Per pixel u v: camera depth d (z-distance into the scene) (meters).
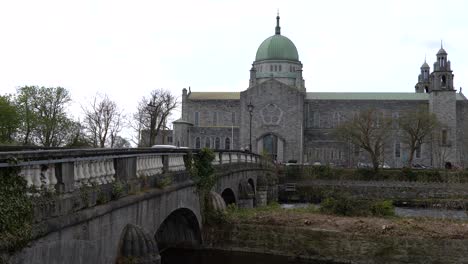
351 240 24.61
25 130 74.62
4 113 68.06
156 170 17.09
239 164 35.16
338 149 109.38
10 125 68.81
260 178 47.81
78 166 11.19
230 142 111.88
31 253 8.94
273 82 108.38
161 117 89.00
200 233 24.75
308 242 25.11
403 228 25.00
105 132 85.88
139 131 91.69
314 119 113.25
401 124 97.69
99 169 12.30
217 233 25.45
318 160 109.44
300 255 25.08
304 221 26.20
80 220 10.67
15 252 8.45
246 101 109.31
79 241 10.81
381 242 24.22
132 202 13.73
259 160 51.25
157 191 16.02
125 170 13.95
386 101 113.12
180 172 19.95
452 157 108.38
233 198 34.06
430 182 74.81
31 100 78.31
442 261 23.52
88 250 11.26
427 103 112.56
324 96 116.31
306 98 113.88
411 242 23.92
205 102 116.81
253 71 117.56
